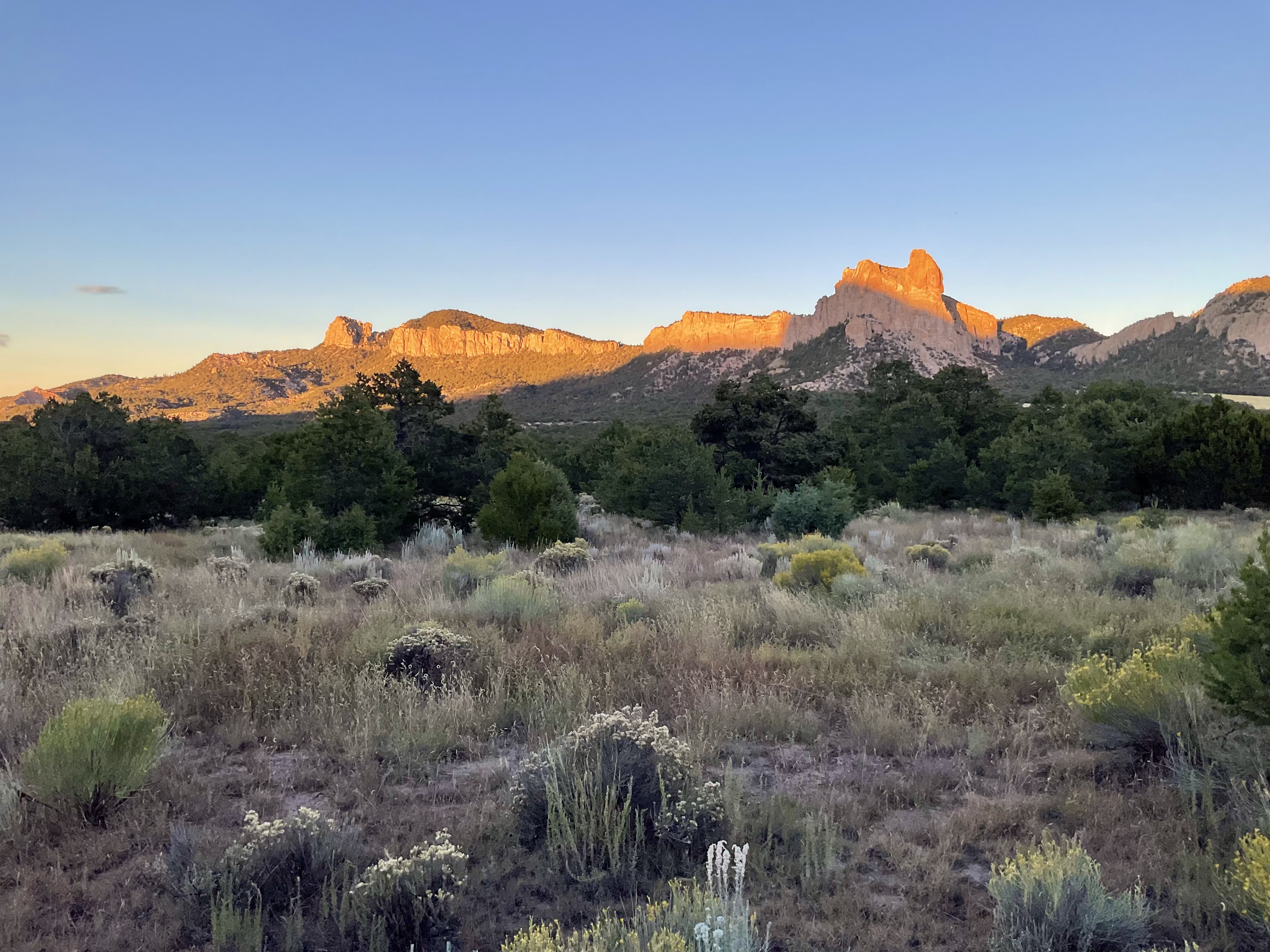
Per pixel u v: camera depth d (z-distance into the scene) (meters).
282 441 31.92
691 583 12.84
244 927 3.11
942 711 5.76
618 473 27.78
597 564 14.02
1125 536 15.98
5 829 3.95
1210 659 4.41
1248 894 3.03
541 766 4.24
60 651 7.15
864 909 3.35
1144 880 3.45
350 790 4.61
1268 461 29.17
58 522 25.44
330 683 6.31
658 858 3.79
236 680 6.56
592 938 3.12
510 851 3.89
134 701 4.54
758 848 3.85
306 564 14.78
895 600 9.55
